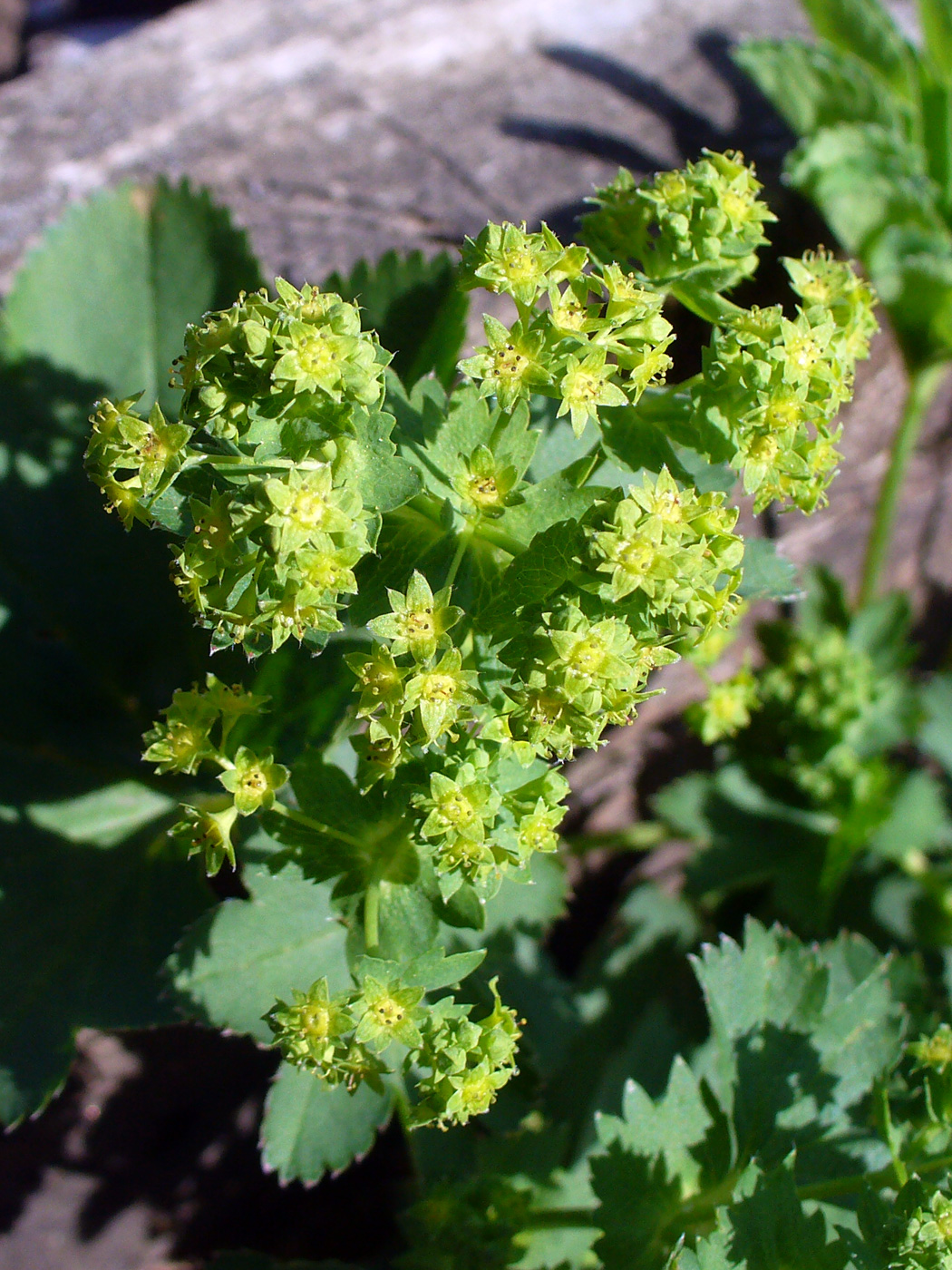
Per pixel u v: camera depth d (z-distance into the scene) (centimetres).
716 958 10
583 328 8
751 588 9
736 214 9
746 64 13
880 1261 8
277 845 9
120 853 11
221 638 8
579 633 7
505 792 8
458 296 11
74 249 11
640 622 8
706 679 12
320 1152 9
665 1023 13
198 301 11
